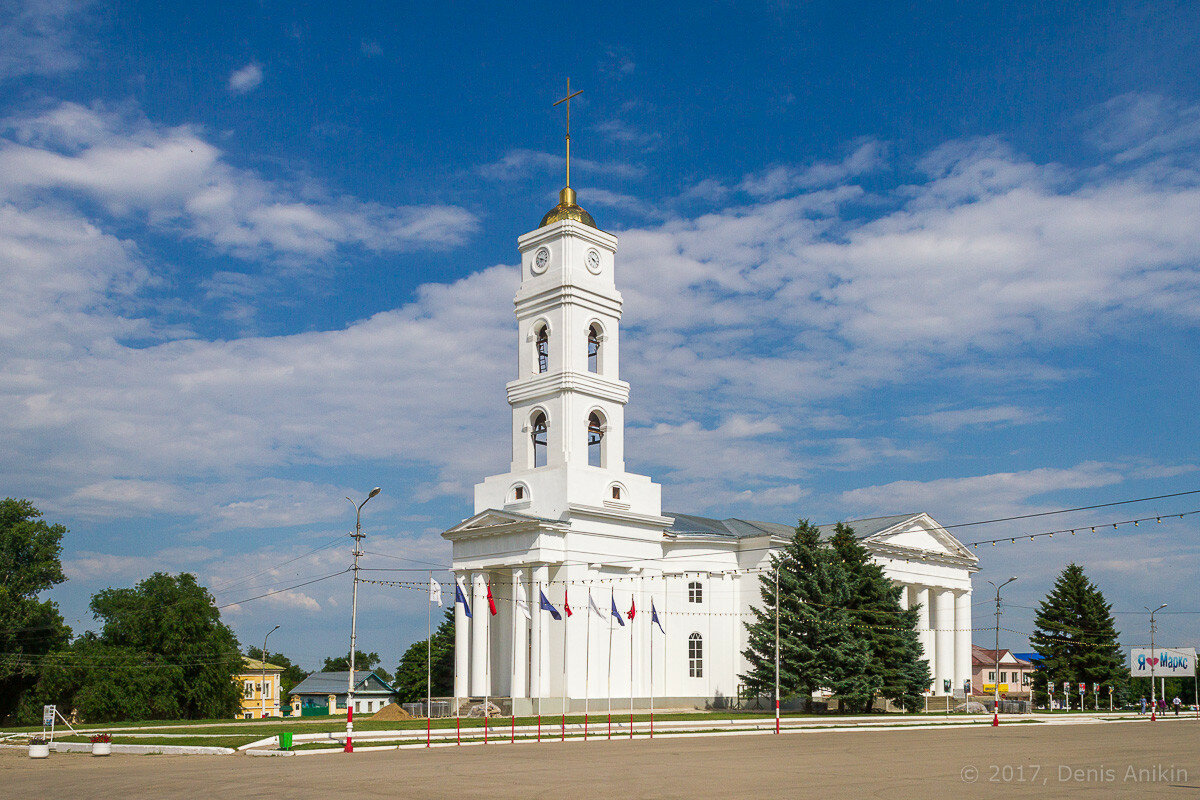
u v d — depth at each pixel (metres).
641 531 76.75
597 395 76.38
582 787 28.97
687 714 69.88
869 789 28.12
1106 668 101.75
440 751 43.75
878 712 75.31
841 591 73.25
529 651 71.88
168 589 98.12
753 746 46.09
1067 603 103.44
